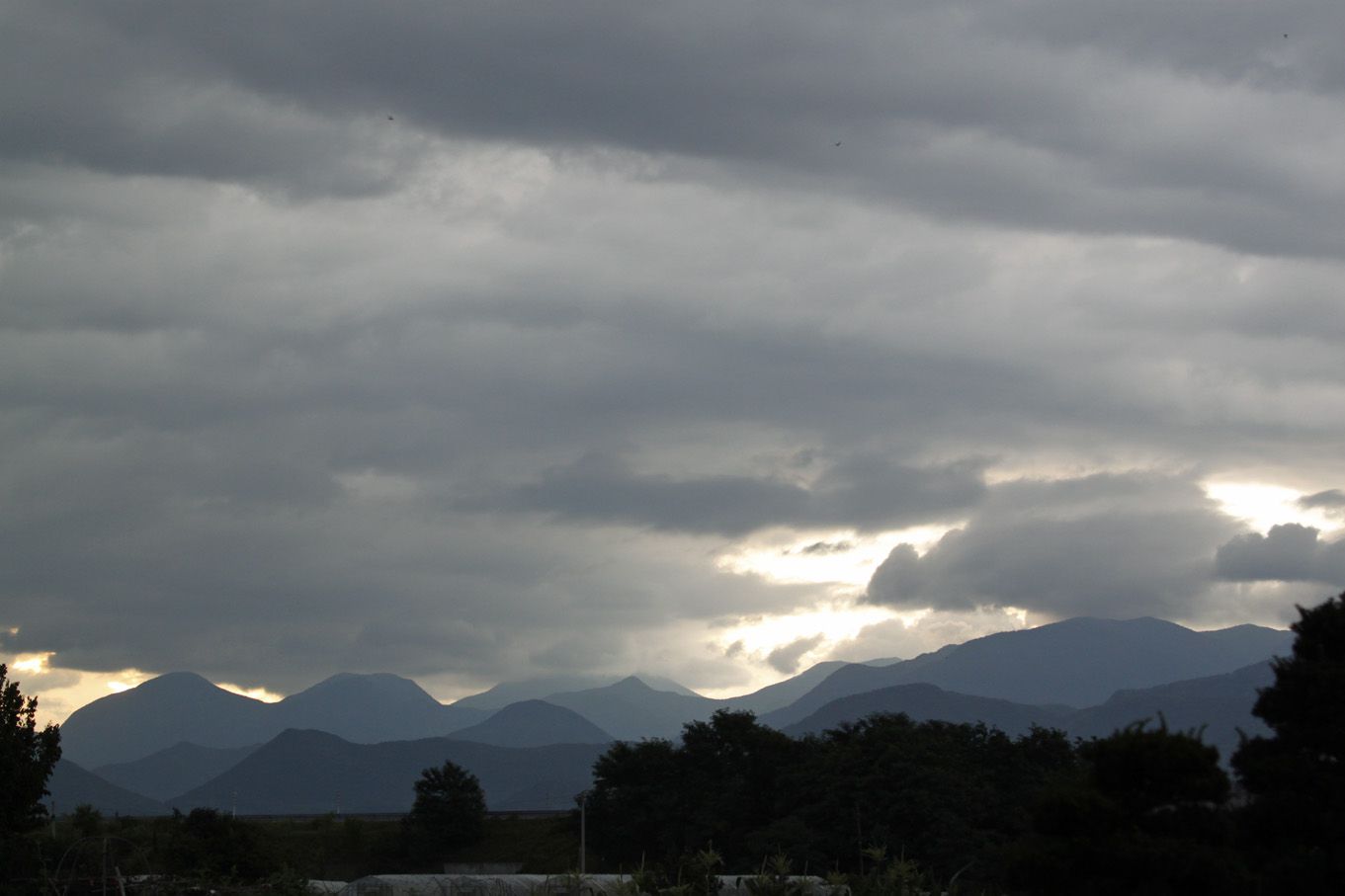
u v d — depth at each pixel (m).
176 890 58.94
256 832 99.38
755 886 57.72
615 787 121.12
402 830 131.25
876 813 92.06
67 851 59.91
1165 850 31.52
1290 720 35.75
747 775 111.69
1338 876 32.31
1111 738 34.34
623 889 58.81
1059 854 32.31
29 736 68.88
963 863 84.62
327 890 72.44
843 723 120.44
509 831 132.62
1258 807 34.47
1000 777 99.50
